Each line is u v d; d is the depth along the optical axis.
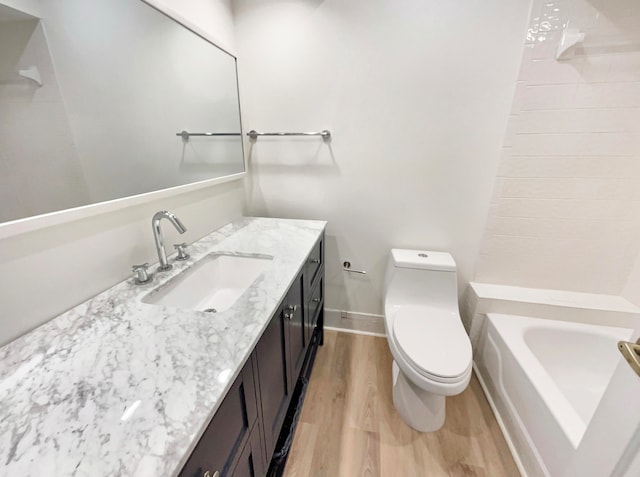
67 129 0.74
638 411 0.50
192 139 1.26
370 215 1.75
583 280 1.60
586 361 1.48
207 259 1.20
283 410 1.07
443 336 1.33
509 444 1.29
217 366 0.60
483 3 1.29
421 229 1.71
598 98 1.31
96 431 0.46
